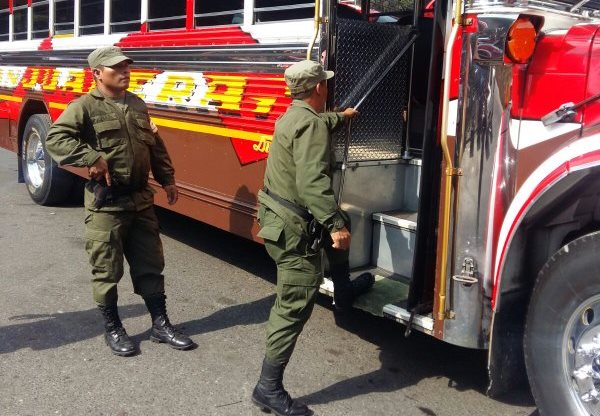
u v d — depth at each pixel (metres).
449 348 4.27
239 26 4.66
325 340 4.32
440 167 3.48
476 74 3.12
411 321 3.54
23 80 8.00
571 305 2.96
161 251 4.17
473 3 3.09
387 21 5.11
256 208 4.61
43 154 7.49
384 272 4.36
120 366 3.88
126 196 3.87
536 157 3.05
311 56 3.99
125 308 4.75
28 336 4.22
